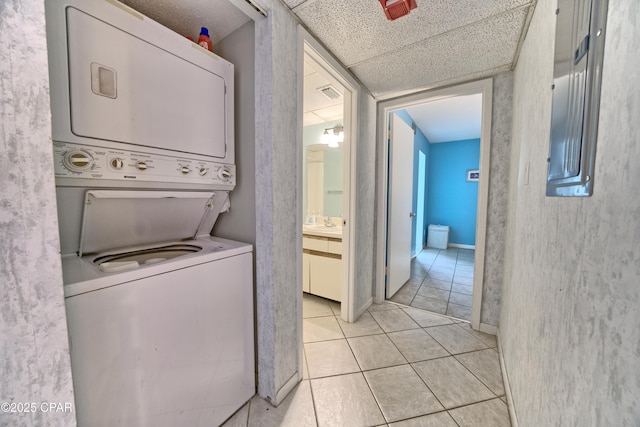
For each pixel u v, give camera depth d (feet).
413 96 7.22
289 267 4.35
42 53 1.65
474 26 4.24
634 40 1.41
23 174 1.61
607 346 1.62
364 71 5.88
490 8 3.81
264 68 3.76
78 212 3.04
